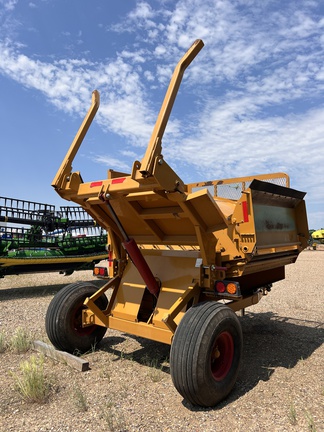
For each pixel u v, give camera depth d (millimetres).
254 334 5430
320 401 3164
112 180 3602
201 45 3400
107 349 4641
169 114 3234
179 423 2797
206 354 2982
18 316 6520
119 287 4488
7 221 9234
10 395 3246
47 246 9781
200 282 3723
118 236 4660
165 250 4371
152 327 3717
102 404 3086
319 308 7289
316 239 39500
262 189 4008
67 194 4105
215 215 3471
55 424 2760
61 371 3848
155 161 3014
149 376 3717
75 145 4105
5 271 8984
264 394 3332
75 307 4379
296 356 4422
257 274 5133
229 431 2676
